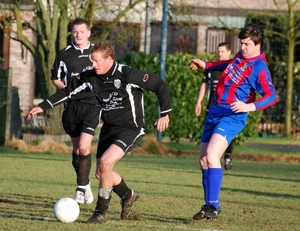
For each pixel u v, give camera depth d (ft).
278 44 234.79
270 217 71.05
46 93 178.50
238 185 103.55
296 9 239.71
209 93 115.85
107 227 59.88
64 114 77.92
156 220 65.87
